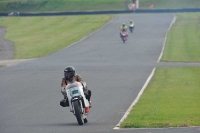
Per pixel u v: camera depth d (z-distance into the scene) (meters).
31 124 45.41
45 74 99.44
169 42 177.62
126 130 39.78
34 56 147.62
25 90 75.50
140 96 67.38
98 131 40.06
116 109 55.59
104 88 77.62
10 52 163.75
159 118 46.34
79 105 45.12
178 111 51.84
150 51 151.75
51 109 56.09
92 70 106.69
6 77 95.50
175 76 95.00
